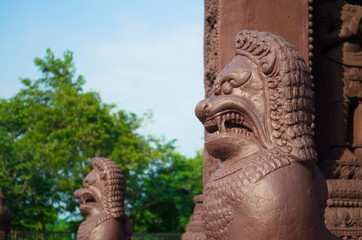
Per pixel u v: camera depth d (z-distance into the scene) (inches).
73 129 858.1
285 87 107.9
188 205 952.9
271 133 108.7
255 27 187.6
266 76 110.4
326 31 209.3
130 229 237.8
